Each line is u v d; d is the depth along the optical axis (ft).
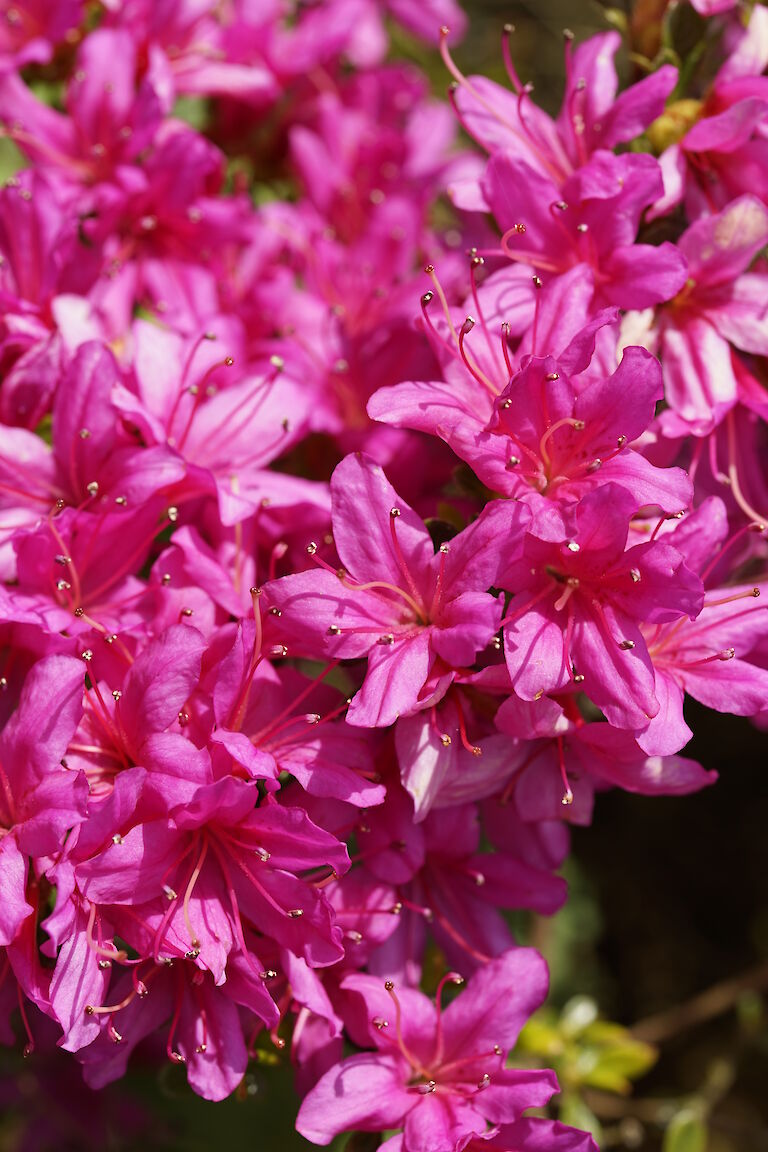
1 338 1.59
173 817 1.40
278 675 1.47
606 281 1.50
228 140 1.86
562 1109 1.84
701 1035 2.55
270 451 1.56
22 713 1.42
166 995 1.44
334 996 1.48
